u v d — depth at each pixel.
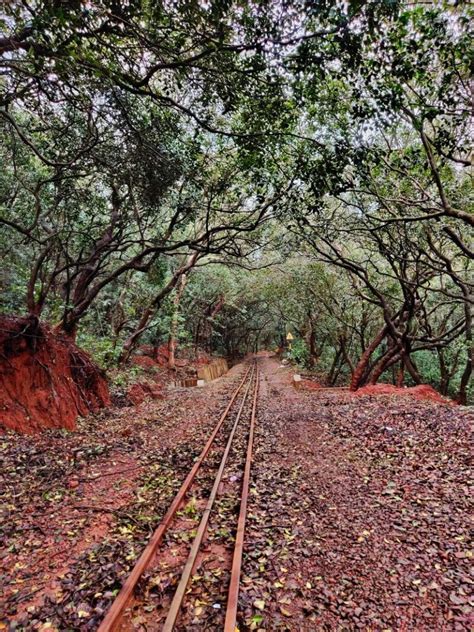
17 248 13.57
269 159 7.79
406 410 10.55
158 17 4.63
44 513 5.07
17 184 11.73
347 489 6.10
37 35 4.27
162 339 28.55
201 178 10.29
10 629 3.11
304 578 3.88
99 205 12.39
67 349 11.20
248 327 54.22
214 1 4.41
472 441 7.29
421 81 5.74
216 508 5.53
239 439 9.62
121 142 9.27
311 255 16.95
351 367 21.17
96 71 4.79
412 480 6.14
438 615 3.29
